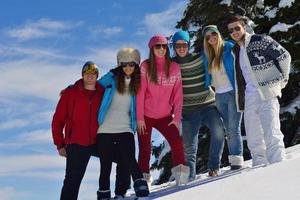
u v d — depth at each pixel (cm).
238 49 575
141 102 581
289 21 1193
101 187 560
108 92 566
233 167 621
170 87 595
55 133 573
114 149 575
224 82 619
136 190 532
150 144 599
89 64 560
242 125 1153
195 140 656
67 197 550
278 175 386
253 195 347
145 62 593
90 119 563
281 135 529
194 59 631
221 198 361
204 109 646
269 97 532
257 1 1269
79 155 556
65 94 567
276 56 527
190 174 651
